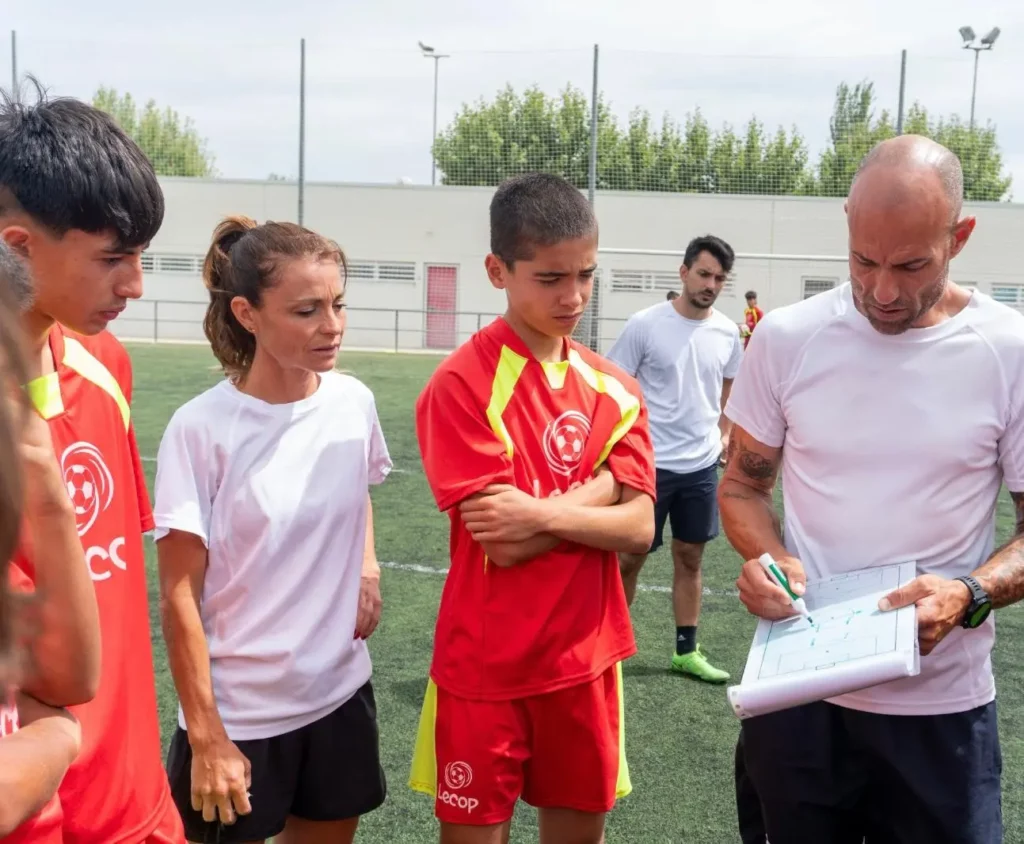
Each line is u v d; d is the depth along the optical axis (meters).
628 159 21.27
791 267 20.88
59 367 1.62
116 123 1.51
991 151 20.02
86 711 1.57
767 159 21.09
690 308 4.64
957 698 2.05
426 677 4.33
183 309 25.91
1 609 1.00
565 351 2.33
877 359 2.07
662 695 4.21
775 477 2.32
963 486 2.06
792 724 2.13
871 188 1.86
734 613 5.39
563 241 2.09
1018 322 2.04
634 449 2.34
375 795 2.34
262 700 2.17
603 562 2.30
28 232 1.42
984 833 2.05
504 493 2.12
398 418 12.22
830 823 2.15
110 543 1.66
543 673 2.18
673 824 3.16
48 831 1.30
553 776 2.26
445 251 24.92
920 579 1.92
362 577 2.36
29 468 1.16
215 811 2.04
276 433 2.21
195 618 2.10
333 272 2.15
